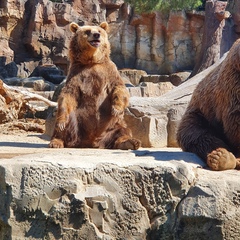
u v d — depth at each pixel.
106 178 8.31
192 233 8.37
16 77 43.28
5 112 22.08
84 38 13.29
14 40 47.06
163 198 8.44
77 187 8.09
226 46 45.50
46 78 42.78
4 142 14.81
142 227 8.43
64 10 47.16
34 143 14.66
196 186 8.39
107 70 13.57
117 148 12.91
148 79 42.78
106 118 13.39
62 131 13.18
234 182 8.36
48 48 47.69
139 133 14.55
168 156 9.45
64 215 8.08
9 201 8.03
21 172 8.07
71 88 13.37
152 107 14.77
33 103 27.61
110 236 8.27
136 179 8.41
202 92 10.39
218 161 8.89
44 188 8.05
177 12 48.91
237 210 8.28
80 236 8.16
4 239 8.17
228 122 9.39
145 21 49.75
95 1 48.41
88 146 13.41
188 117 10.42
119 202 8.34
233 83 9.24
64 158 8.77
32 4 46.81
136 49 50.22
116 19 49.84
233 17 46.50
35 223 8.10
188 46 49.81
